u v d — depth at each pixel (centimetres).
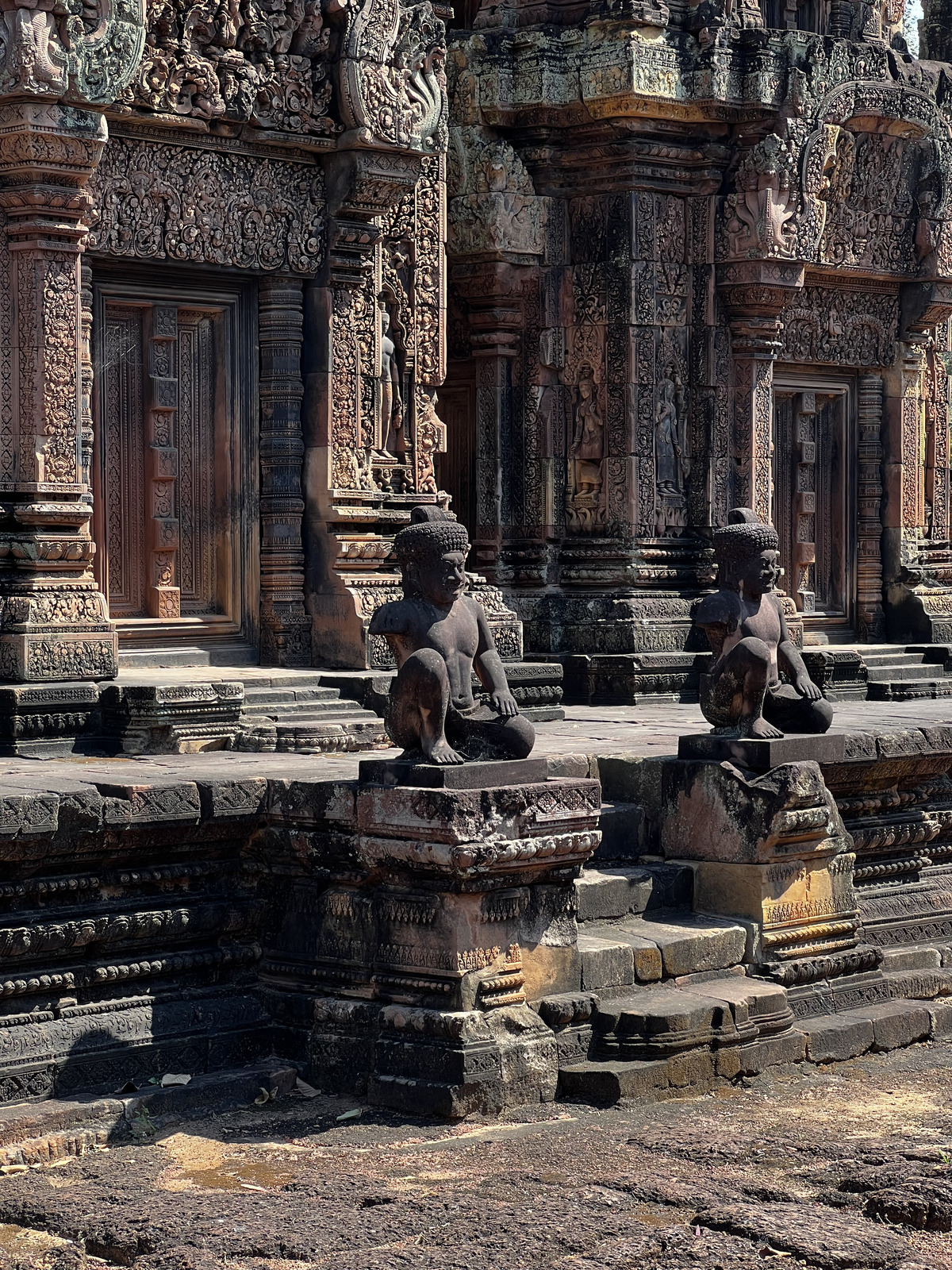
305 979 905
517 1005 873
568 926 909
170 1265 655
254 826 927
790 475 1775
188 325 1316
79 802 850
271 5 1290
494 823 855
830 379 1792
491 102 1541
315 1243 669
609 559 1565
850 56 1638
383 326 1403
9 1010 834
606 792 1080
